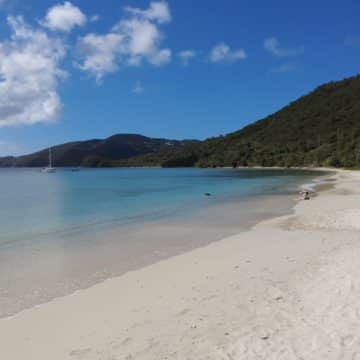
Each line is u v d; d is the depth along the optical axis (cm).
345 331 478
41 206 2338
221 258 952
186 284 741
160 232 1388
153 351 469
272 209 1964
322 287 652
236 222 1576
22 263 973
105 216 1858
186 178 6419
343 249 959
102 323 571
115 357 460
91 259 1006
